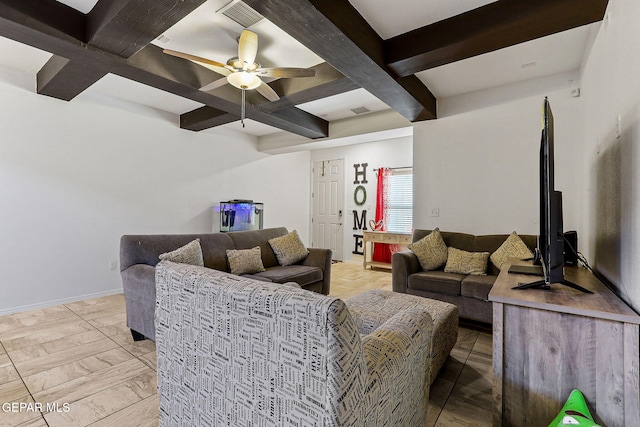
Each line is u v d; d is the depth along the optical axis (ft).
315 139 17.94
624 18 5.24
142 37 7.49
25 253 11.39
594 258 7.45
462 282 9.98
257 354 3.14
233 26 8.34
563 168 10.62
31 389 6.36
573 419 3.55
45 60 10.56
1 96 10.90
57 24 7.36
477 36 7.39
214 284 3.61
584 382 4.11
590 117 8.33
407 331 4.01
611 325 3.95
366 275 18.01
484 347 8.66
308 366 2.75
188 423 4.14
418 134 14.02
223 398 3.56
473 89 12.34
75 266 12.64
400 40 8.46
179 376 4.22
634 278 4.46
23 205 11.37
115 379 6.74
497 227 12.15
